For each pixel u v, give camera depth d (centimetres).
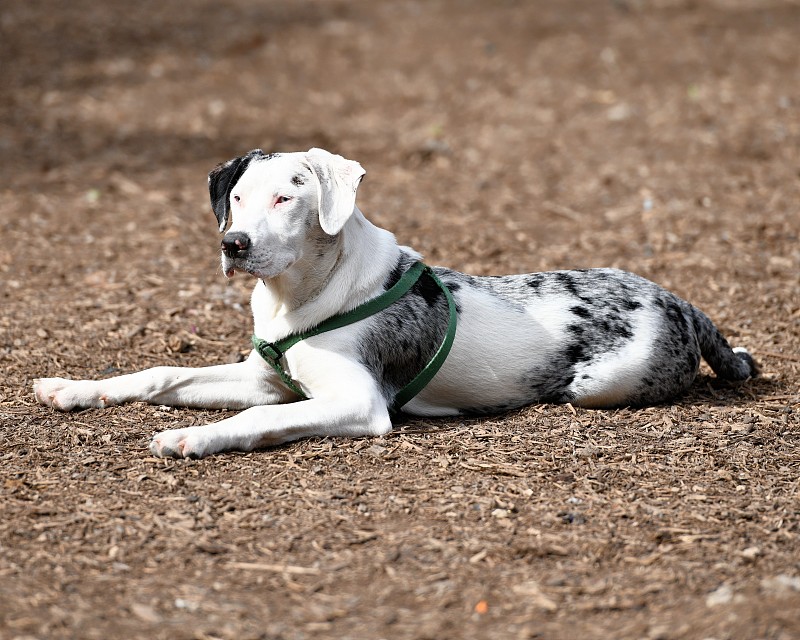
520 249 1523
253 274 842
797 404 990
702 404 984
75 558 698
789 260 1441
